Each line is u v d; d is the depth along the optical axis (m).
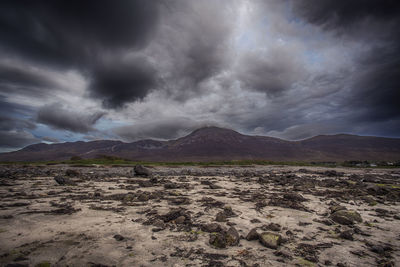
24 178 19.75
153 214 7.89
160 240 5.48
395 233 6.45
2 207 8.55
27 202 9.55
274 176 26.17
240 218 7.68
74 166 47.84
